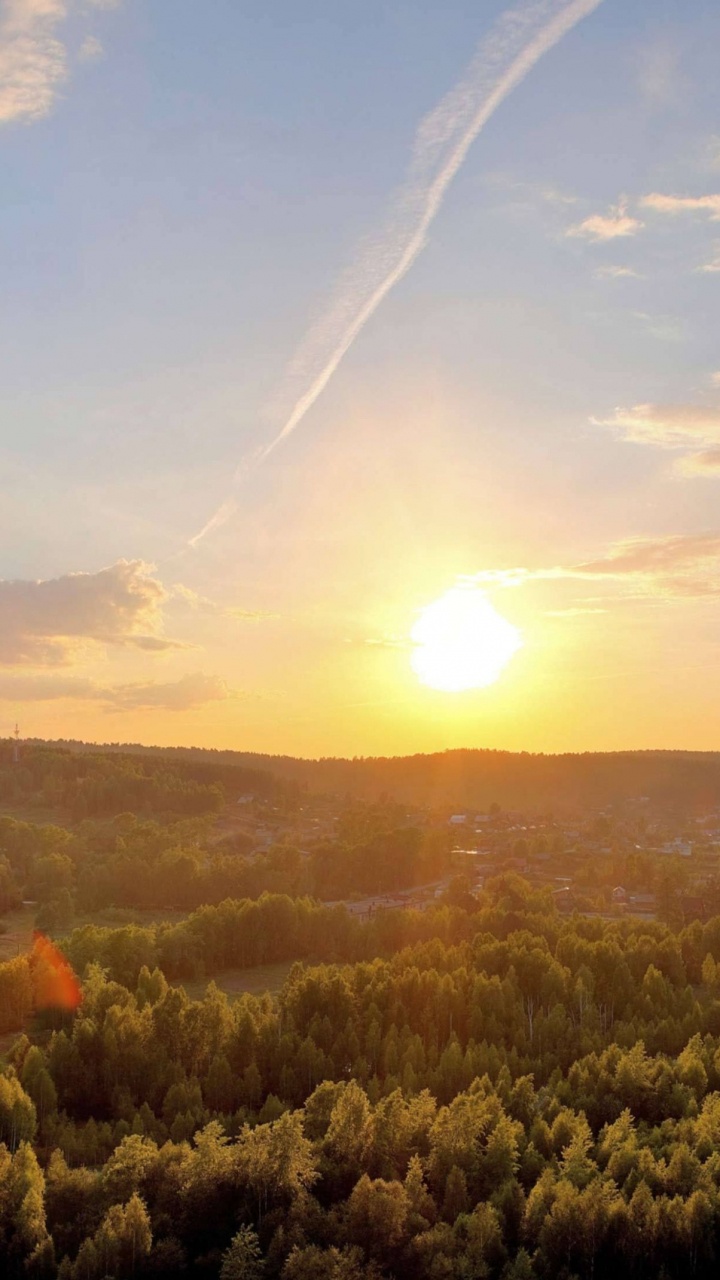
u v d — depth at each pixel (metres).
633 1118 99.62
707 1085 108.50
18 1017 136.25
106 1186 85.88
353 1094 94.75
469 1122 93.31
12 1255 81.00
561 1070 116.94
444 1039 126.19
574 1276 80.75
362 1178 85.44
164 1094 108.81
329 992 128.62
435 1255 80.69
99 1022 120.62
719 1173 88.31
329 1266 78.62
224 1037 118.88
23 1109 96.88
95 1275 78.62
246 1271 79.31
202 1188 86.50
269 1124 92.88
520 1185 88.56
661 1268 81.75
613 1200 84.88
